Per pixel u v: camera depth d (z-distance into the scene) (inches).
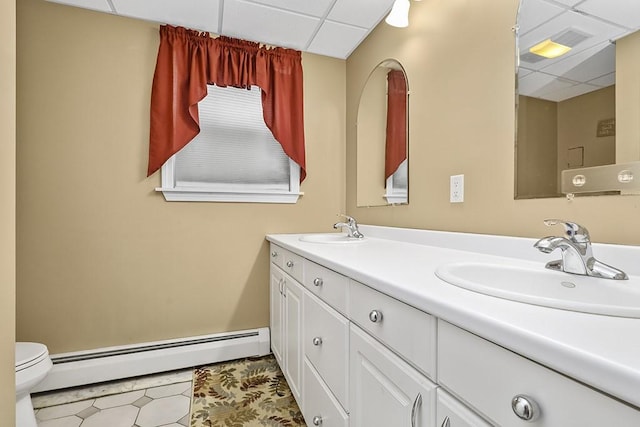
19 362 50.4
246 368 77.9
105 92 72.0
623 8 34.3
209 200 80.7
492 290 24.9
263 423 58.0
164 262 77.2
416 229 64.1
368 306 34.3
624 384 13.3
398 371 28.7
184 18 74.0
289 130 85.9
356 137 88.0
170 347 76.4
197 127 76.7
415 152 65.3
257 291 85.6
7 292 28.6
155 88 74.4
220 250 82.0
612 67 35.0
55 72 68.6
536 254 40.8
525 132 43.8
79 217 70.6
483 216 50.2
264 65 83.5
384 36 75.6
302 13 72.7
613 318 19.9
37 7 67.5
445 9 57.8
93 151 71.3
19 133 66.4
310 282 52.5
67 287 69.9
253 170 85.4
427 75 62.1
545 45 41.5
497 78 47.8
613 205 34.9
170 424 57.6
